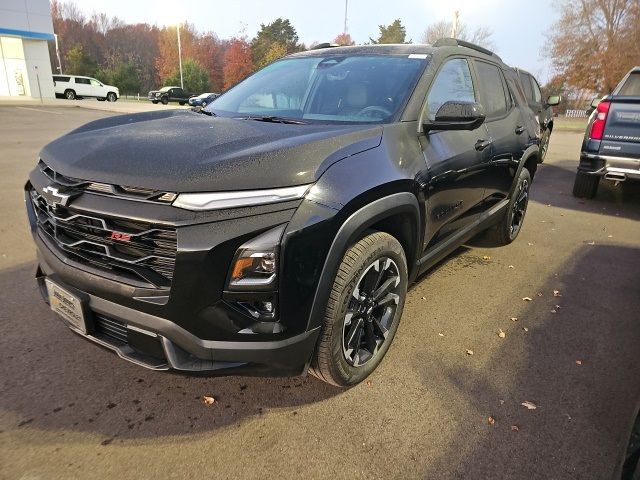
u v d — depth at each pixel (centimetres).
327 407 239
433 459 208
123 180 195
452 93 326
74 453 205
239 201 186
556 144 1595
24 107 2383
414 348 294
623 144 598
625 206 694
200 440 215
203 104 360
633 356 293
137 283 193
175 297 186
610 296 377
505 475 201
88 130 267
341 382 240
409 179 249
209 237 181
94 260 205
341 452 211
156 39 8369
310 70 337
